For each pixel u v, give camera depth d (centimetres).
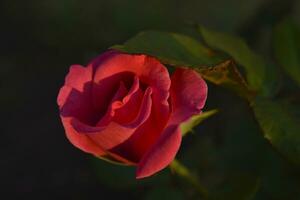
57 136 177
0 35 219
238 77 56
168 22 144
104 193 158
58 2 213
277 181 72
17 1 223
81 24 207
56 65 205
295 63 66
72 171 167
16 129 181
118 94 55
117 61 55
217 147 87
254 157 74
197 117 57
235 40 63
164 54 57
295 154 56
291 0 94
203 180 81
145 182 79
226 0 180
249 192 63
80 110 55
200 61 58
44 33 214
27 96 192
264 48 100
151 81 55
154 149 53
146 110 53
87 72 55
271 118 57
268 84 63
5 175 169
